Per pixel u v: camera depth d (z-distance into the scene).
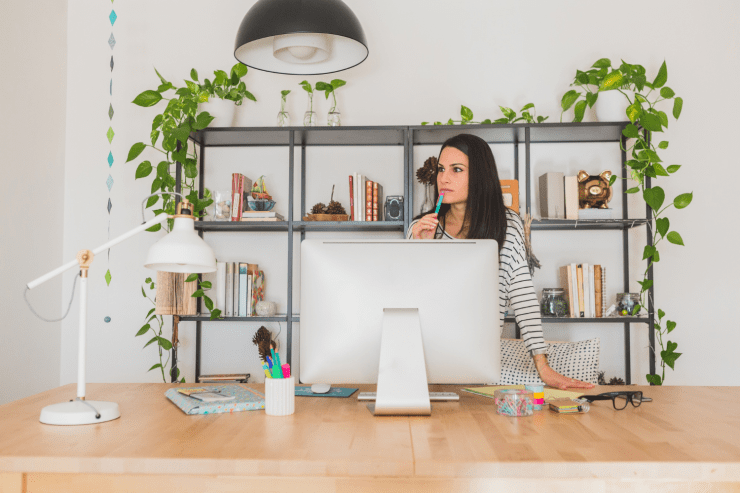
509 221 2.11
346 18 2.02
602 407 1.38
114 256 3.22
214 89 2.98
